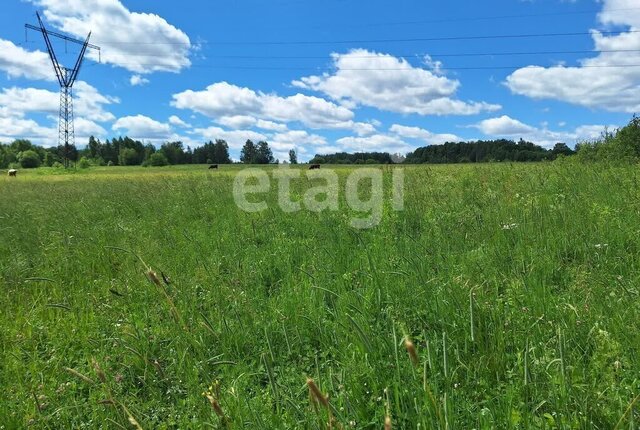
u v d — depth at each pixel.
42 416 2.56
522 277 3.67
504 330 2.88
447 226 5.82
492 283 3.71
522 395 2.26
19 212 10.16
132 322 3.77
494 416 2.08
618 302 2.97
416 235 5.78
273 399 2.63
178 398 2.79
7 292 4.88
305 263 5.10
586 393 2.16
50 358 3.47
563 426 1.98
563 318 2.91
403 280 3.89
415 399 2.04
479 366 2.55
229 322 3.72
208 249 6.22
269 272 5.01
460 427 2.04
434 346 2.68
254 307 4.03
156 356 3.35
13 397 2.92
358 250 5.32
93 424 2.59
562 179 8.27
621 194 6.20
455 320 3.06
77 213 10.05
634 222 4.79
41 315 4.29
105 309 4.31
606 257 4.02
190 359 3.12
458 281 3.66
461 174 11.69
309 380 1.38
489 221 5.66
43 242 7.11
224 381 2.95
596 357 2.41
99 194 14.48
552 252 4.32
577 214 5.39
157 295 4.39
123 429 2.12
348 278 4.36
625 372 2.31
